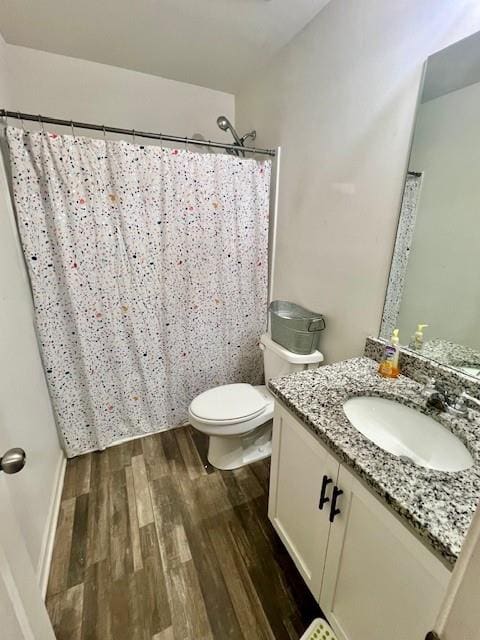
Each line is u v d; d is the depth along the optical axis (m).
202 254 1.81
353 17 1.16
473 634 0.30
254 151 1.73
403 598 0.67
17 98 1.61
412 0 0.96
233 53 1.62
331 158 1.37
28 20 1.35
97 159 1.44
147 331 1.80
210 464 1.75
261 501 1.51
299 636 1.02
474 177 0.90
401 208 1.10
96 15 1.32
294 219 1.70
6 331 1.13
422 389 1.02
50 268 1.49
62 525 1.37
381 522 0.70
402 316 1.17
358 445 0.79
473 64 0.85
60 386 1.65
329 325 1.53
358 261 1.31
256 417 1.58
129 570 1.19
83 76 1.70
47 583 1.15
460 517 0.60
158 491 1.56
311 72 1.41
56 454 1.64
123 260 1.63
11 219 1.35
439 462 0.90
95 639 1.00
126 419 1.90
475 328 0.95
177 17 1.34
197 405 1.61
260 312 2.10
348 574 0.85
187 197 1.68
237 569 1.21
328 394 1.03
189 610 1.08
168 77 1.88
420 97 0.99
